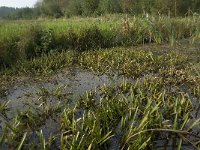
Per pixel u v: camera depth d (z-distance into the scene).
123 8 15.57
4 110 4.63
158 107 4.27
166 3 15.52
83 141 3.46
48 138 3.77
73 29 9.12
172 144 3.56
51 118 4.34
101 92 5.27
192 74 6.12
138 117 4.21
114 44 9.70
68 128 3.88
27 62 7.15
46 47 8.03
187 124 4.04
